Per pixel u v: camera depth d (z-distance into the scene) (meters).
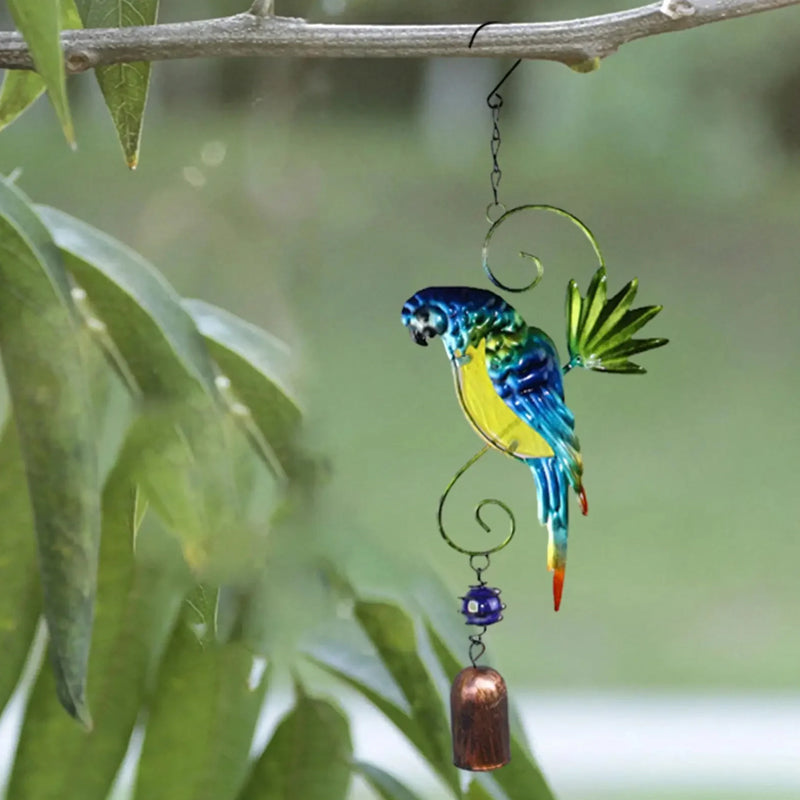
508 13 7.04
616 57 8.88
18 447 1.31
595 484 6.55
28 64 1.35
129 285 1.32
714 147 8.76
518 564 5.72
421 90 8.85
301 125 7.62
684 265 8.25
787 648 5.03
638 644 4.92
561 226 8.67
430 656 1.47
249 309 6.61
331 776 1.37
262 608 1.33
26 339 1.17
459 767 1.48
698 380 7.27
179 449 1.31
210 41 1.37
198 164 6.85
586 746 4.35
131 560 1.34
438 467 6.38
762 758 4.19
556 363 1.60
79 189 6.86
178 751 1.36
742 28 8.43
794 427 7.04
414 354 7.02
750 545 5.87
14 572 1.30
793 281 8.20
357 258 7.65
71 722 1.32
